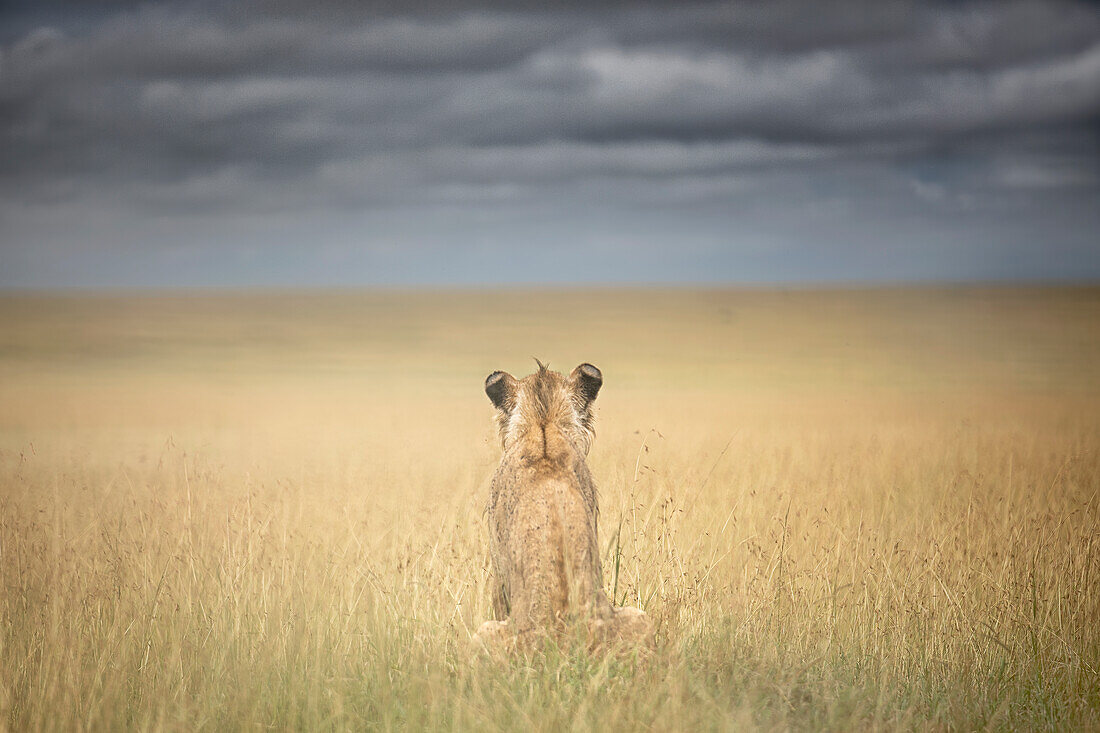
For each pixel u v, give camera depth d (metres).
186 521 12.83
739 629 9.59
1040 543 11.66
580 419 9.63
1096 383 58.12
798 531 12.86
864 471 18.69
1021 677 9.23
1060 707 8.67
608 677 7.83
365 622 9.63
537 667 7.97
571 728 7.24
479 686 7.93
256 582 10.89
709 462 18.61
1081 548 11.45
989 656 9.67
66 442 29.14
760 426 31.55
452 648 8.95
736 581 10.78
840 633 10.02
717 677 8.55
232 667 9.01
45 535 12.38
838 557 11.39
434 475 17.48
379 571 11.09
